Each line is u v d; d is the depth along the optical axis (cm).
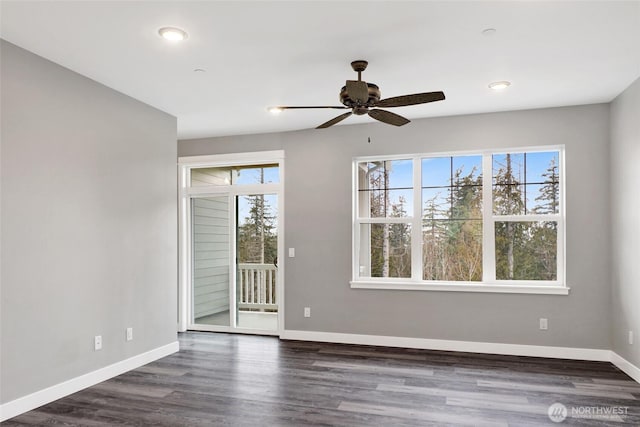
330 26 280
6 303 299
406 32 288
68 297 347
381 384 369
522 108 459
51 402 329
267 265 571
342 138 527
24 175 313
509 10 260
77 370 354
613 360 425
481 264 484
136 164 425
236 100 433
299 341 527
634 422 292
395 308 498
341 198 525
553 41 302
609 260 434
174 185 482
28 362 314
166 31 285
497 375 390
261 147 561
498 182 483
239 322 580
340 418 300
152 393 350
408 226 510
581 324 440
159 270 455
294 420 297
